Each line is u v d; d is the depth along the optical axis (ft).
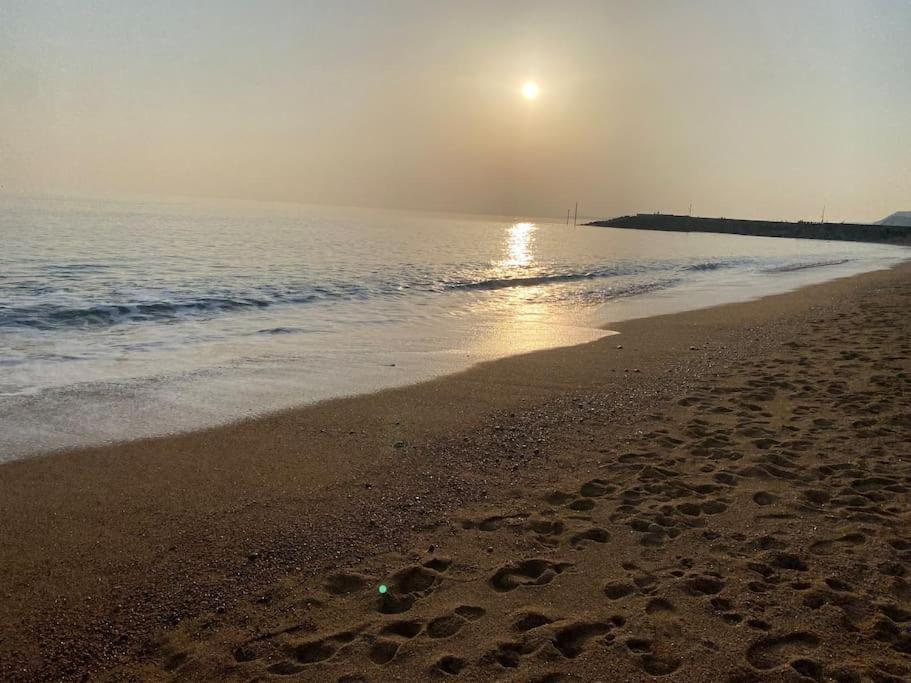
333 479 15.35
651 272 86.99
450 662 8.77
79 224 123.75
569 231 346.54
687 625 9.48
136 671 8.79
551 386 24.64
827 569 11.07
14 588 10.50
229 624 9.80
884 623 9.41
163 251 78.38
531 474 15.92
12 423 18.62
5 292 41.42
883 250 197.16
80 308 37.47
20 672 8.68
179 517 13.17
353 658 8.93
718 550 11.89
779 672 8.37
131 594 10.52
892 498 13.99
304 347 31.24
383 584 10.89
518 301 52.26
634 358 29.91
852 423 19.21
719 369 27.27
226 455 16.69
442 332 36.65
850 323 39.55
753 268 99.71
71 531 12.43
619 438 18.52
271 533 12.63
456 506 14.07
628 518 13.28
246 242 104.12
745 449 17.28
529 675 8.48
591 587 10.70
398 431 18.99
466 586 10.84
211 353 29.25
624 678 8.37
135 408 20.52
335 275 63.10
